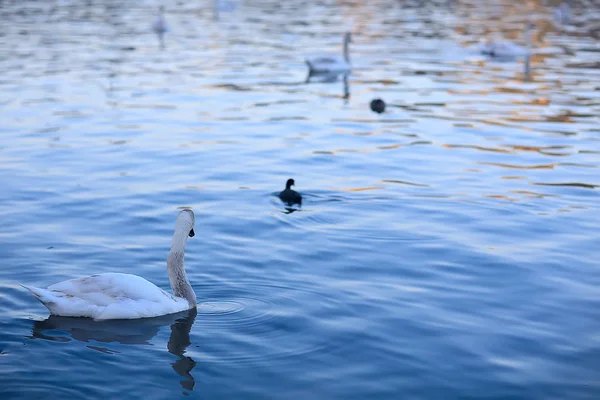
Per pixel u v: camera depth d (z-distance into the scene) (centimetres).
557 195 1712
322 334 1045
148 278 1241
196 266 1290
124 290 1081
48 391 881
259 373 938
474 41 4162
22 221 1508
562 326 1087
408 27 4669
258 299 1159
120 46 3950
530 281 1249
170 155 2038
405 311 1126
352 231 1479
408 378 934
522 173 1886
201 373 933
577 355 1001
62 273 1250
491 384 924
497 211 1603
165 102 2706
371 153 2084
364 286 1218
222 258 1329
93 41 4081
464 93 2886
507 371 956
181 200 1664
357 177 1856
